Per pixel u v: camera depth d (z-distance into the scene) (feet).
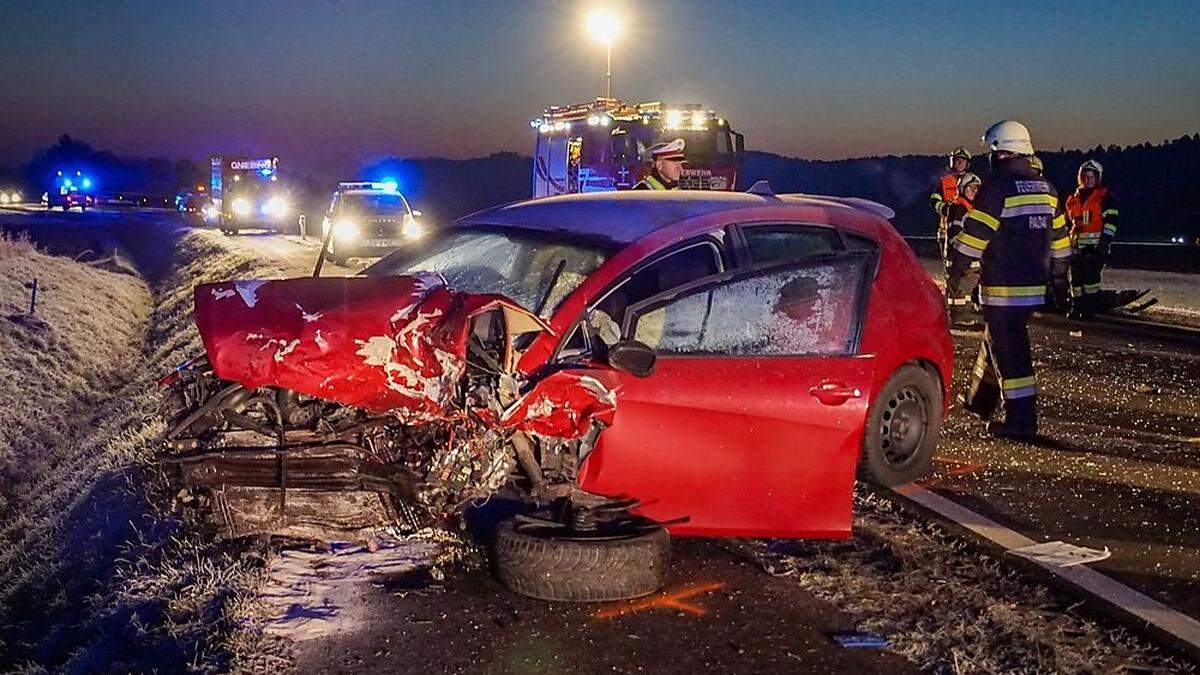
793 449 16.67
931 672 13.28
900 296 19.72
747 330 17.07
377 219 81.25
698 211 17.87
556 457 16.03
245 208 128.16
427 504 15.66
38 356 49.08
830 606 15.16
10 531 30.12
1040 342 40.11
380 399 14.84
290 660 13.33
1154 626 14.58
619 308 17.28
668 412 15.97
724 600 15.31
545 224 19.26
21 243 83.10
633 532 15.80
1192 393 30.35
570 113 68.08
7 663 18.29
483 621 14.52
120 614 15.89
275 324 14.98
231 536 16.47
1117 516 19.24
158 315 73.56
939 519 18.80
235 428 15.75
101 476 28.02
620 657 13.61
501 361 15.38
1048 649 13.79
